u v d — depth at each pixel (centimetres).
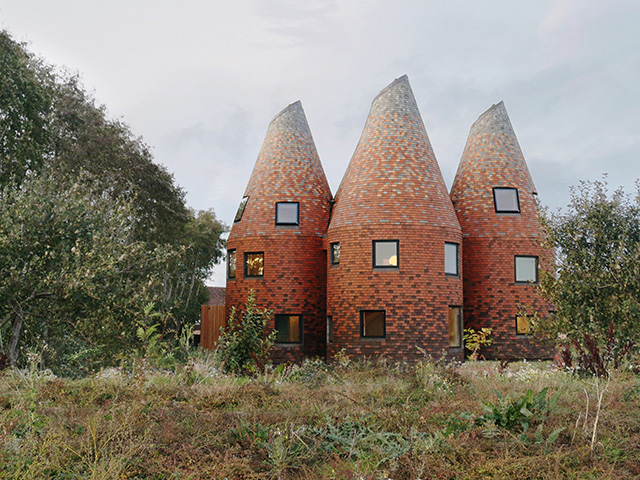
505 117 2558
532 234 2384
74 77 3072
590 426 829
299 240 2461
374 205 2208
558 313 1496
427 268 2166
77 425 784
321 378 1428
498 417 852
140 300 1592
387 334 2125
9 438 652
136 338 1600
